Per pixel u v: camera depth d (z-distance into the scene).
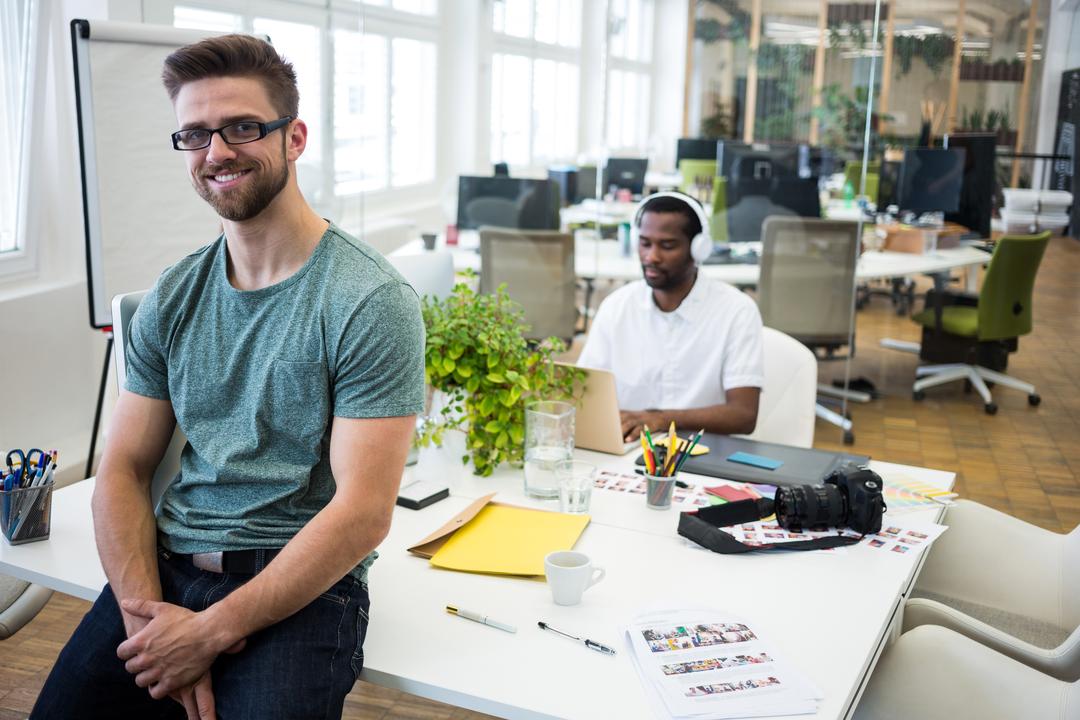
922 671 1.64
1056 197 3.93
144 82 3.30
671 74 4.48
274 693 1.33
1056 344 4.05
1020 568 2.10
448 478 2.13
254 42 1.46
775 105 4.35
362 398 1.44
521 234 4.80
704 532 1.77
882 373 4.52
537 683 1.33
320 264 1.47
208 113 1.40
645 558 1.73
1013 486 3.97
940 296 4.31
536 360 2.15
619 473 2.17
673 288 2.75
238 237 1.48
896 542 1.82
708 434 2.42
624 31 4.50
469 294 2.17
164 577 1.52
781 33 4.28
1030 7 3.83
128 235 3.32
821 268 4.48
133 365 1.60
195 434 1.54
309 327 1.45
